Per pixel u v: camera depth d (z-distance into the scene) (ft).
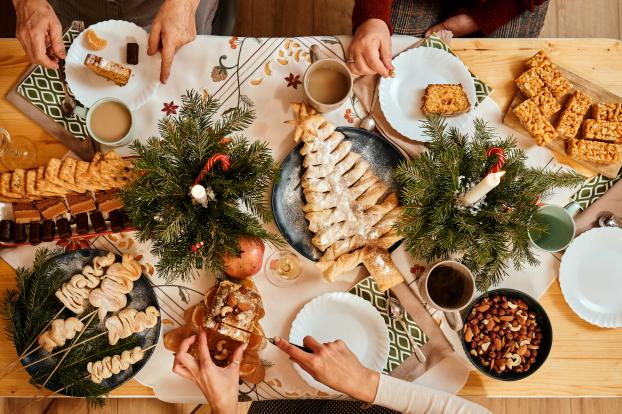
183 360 3.17
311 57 3.72
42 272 3.39
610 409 5.92
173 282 3.57
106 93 3.63
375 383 3.34
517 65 3.80
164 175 2.77
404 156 3.63
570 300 3.58
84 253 3.51
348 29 6.52
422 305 3.52
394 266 3.47
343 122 3.74
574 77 3.76
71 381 3.36
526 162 3.76
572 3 6.57
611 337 3.60
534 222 3.03
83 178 3.45
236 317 3.21
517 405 5.93
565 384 3.57
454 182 2.92
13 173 3.48
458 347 3.56
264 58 3.75
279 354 3.53
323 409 4.34
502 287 3.64
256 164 2.94
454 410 3.33
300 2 6.53
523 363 3.47
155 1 4.40
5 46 3.70
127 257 3.48
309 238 3.60
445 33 3.76
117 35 3.67
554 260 3.65
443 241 2.95
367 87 3.73
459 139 3.26
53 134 3.62
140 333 3.50
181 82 3.71
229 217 2.94
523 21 4.71
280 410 4.37
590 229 3.66
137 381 3.52
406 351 3.54
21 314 3.41
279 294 3.59
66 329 3.39
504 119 3.75
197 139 2.86
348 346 3.58
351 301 3.53
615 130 3.69
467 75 3.69
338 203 3.52
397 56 3.74
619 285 3.63
